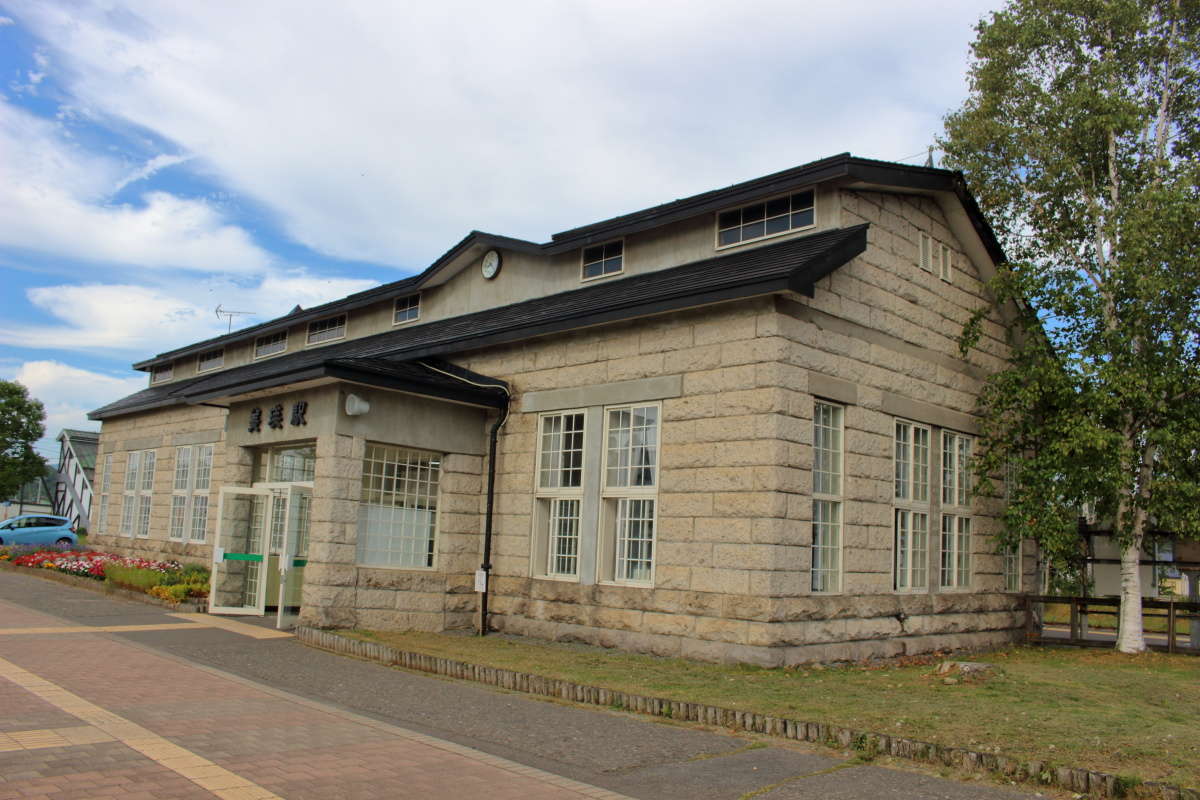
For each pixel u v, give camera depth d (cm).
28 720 734
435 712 876
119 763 626
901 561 1450
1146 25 1667
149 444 2627
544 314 1531
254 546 1691
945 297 1622
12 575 2245
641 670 1122
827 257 1211
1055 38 1706
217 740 709
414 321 2133
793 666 1184
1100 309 1552
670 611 1271
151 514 2523
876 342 1419
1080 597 1711
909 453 1479
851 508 1329
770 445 1191
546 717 866
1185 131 1738
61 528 3762
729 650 1191
